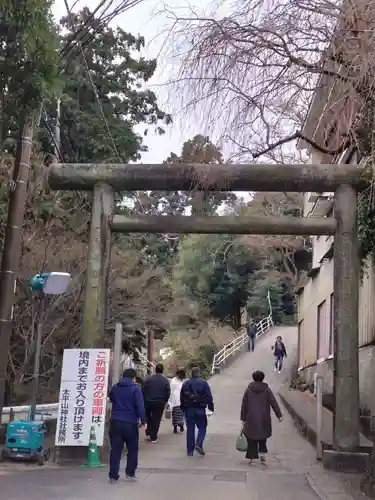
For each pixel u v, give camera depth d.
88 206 17.55
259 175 10.88
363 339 14.82
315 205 19.89
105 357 10.50
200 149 10.67
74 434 10.23
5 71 7.07
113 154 20.30
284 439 14.19
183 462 10.95
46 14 7.37
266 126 9.30
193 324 37.00
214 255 43.38
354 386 10.36
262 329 44.00
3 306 10.66
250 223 11.30
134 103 21.70
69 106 19.62
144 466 10.37
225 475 9.63
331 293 19.77
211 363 33.00
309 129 10.25
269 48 9.05
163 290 20.28
